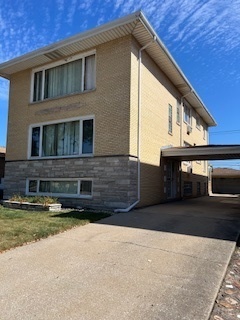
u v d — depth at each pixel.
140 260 4.44
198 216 8.37
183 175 16.41
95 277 3.78
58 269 4.05
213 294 3.32
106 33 10.11
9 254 4.70
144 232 6.25
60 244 5.31
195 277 3.80
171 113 14.31
